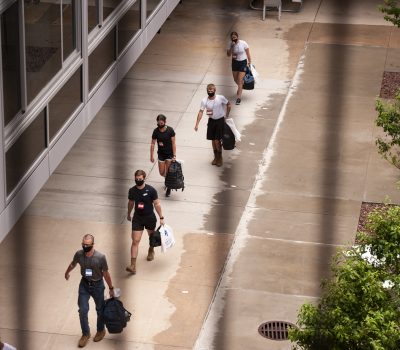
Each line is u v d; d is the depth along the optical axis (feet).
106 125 137.49
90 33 134.51
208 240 111.45
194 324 95.86
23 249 106.93
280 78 159.53
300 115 145.79
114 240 110.52
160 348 91.86
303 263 107.34
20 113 110.83
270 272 105.40
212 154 132.67
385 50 172.86
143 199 102.17
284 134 139.54
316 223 116.16
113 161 128.47
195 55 166.20
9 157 108.58
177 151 133.18
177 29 177.17
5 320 94.17
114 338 92.63
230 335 94.17
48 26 117.60
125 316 91.50
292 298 100.58
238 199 121.19
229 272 105.19
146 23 155.84
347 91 154.81
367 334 71.51
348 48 173.06
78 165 126.93
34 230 111.24
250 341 93.50
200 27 178.81
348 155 133.69
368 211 119.65
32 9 112.37
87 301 91.04
